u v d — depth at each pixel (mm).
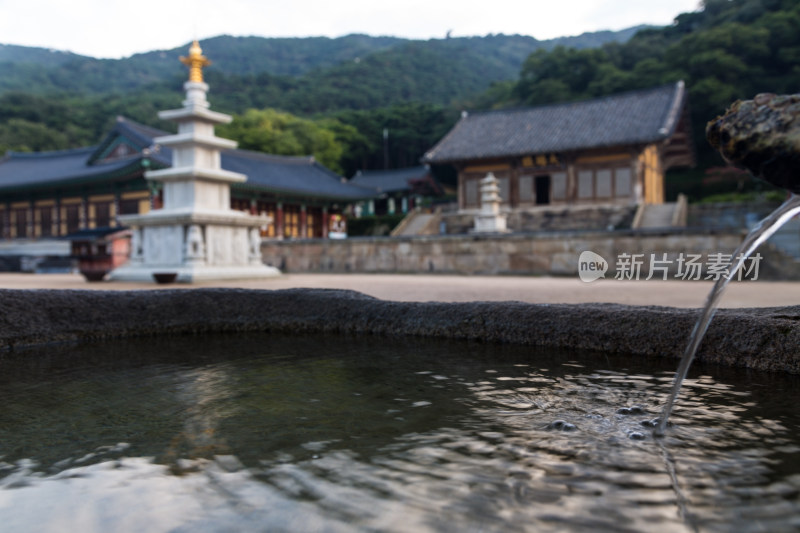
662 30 62531
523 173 35250
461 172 37062
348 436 2568
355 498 1917
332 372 3922
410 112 75500
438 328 5246
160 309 5770
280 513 1816
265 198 36219
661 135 29062
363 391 3381
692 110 43562
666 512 1783
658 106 32531
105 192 33219
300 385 3549
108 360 4430
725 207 27156
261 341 5242
